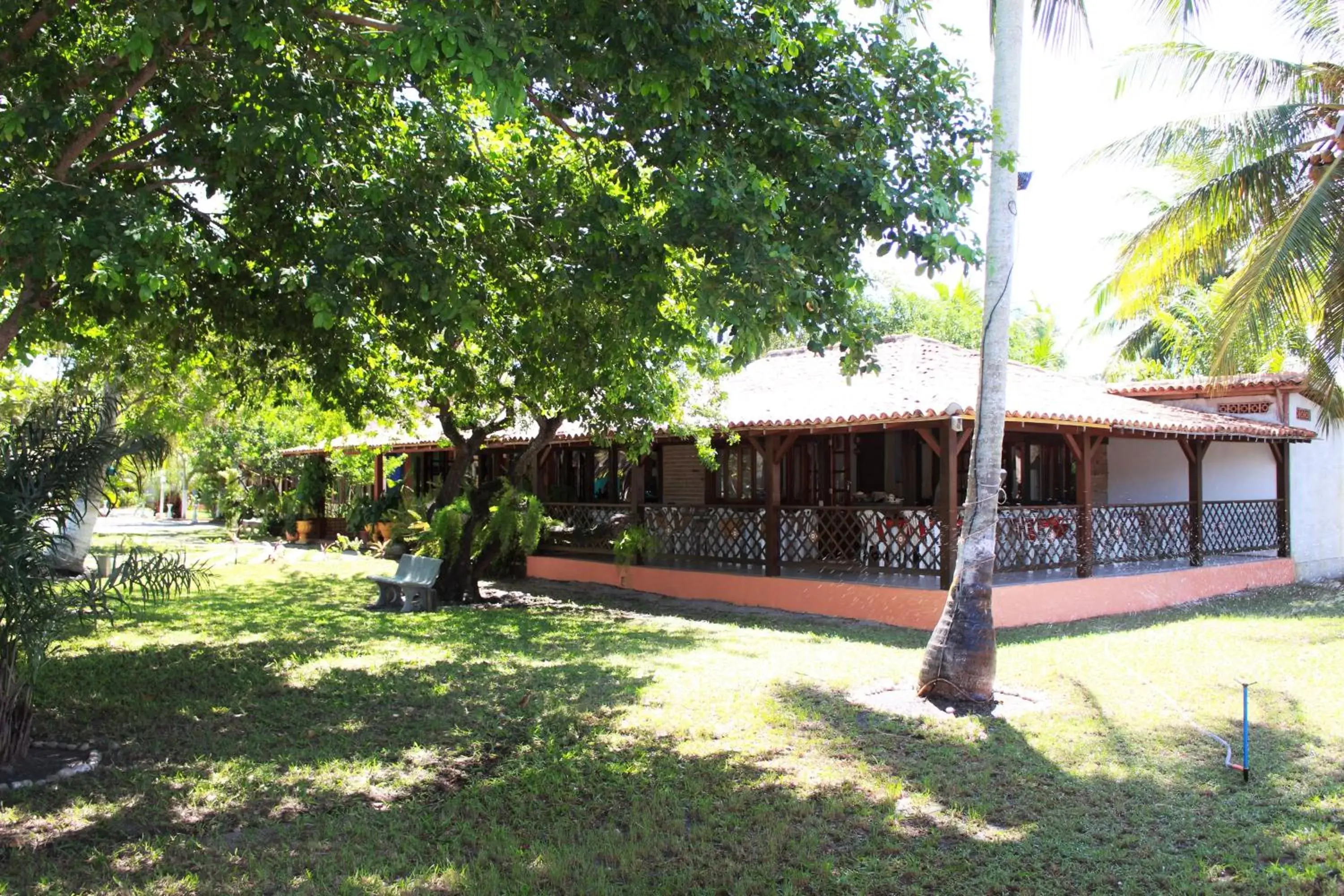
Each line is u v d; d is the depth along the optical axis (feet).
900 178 20.45
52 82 20.65
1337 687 27.61
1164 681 28.45
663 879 15.17
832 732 23.18
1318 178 43.86
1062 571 47.01
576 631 38.96
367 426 62.64
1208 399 60.49
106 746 21.94
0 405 42.45
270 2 17.98
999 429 26.43
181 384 46.96
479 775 20.34
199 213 25.41
